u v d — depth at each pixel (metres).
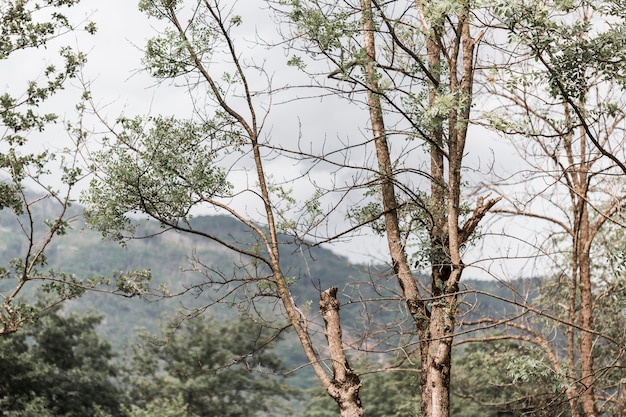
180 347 61.47
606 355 21.45
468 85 14.93
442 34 14.77
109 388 54.19
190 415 60.56
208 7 14.54
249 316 14.79
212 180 14.56
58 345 54.12
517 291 15.53
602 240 22.11
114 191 14.34
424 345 14.91
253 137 14.62
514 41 12.20
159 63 14.59
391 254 15.51
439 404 14.38
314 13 13.20
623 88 12.59
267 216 14.83
